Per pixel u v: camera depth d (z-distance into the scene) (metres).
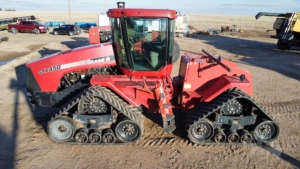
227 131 4.99
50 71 5.21
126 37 4.54
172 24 4.54
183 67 5.47
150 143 5.04
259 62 13.29
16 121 5.86
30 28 26.30
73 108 4.97
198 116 4.73
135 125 4.84
